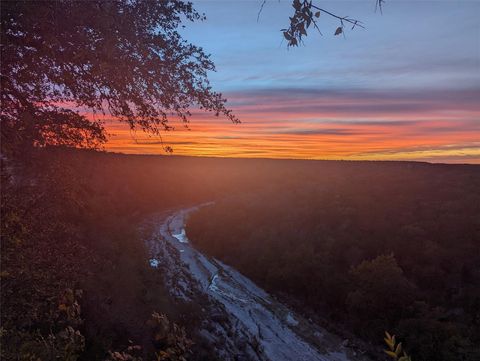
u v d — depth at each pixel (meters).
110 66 3.14
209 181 97.31
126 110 3.74
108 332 12.76
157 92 3.68
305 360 21.67
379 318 24.97
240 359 19.27
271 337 23.78
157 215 61.44
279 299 30.72
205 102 3.76
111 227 27.56
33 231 3.60
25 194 3.42
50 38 2.80
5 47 2.79
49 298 4.02
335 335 25.25
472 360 19.97
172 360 3.81
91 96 3.65
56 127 3.36
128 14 3.25
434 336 21.80
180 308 21.50
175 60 3.55
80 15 2.92
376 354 23.00
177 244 44.38
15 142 3.11
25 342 4.09
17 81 3.14
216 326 22.62
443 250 31.73
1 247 3.43
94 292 13.92
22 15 2.71
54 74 3.26
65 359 4.02
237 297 30.06
